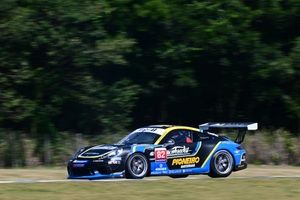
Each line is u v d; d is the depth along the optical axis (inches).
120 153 2098.9
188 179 2112.5
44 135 3225.9
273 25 3656.5
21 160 3078.2
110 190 1786.4
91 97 3336.6
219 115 4045.3
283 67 3486.7
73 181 2004.2
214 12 3440.0
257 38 3533.5
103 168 2085.4
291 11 3602.4
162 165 2161.7
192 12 3422.7
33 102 3206.2
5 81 3127.5
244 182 2028.8
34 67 3275.1
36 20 3107.8
